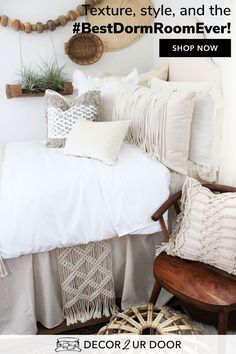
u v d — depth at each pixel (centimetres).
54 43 258
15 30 244
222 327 129
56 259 160
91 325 169
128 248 168
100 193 156
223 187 164
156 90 186
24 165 171
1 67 252
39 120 271
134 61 279
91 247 164
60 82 254
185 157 175
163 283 139
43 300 162
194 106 174
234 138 169
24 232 144
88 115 203
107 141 171
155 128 174
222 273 142
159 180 164
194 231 148
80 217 152
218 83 179
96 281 169
